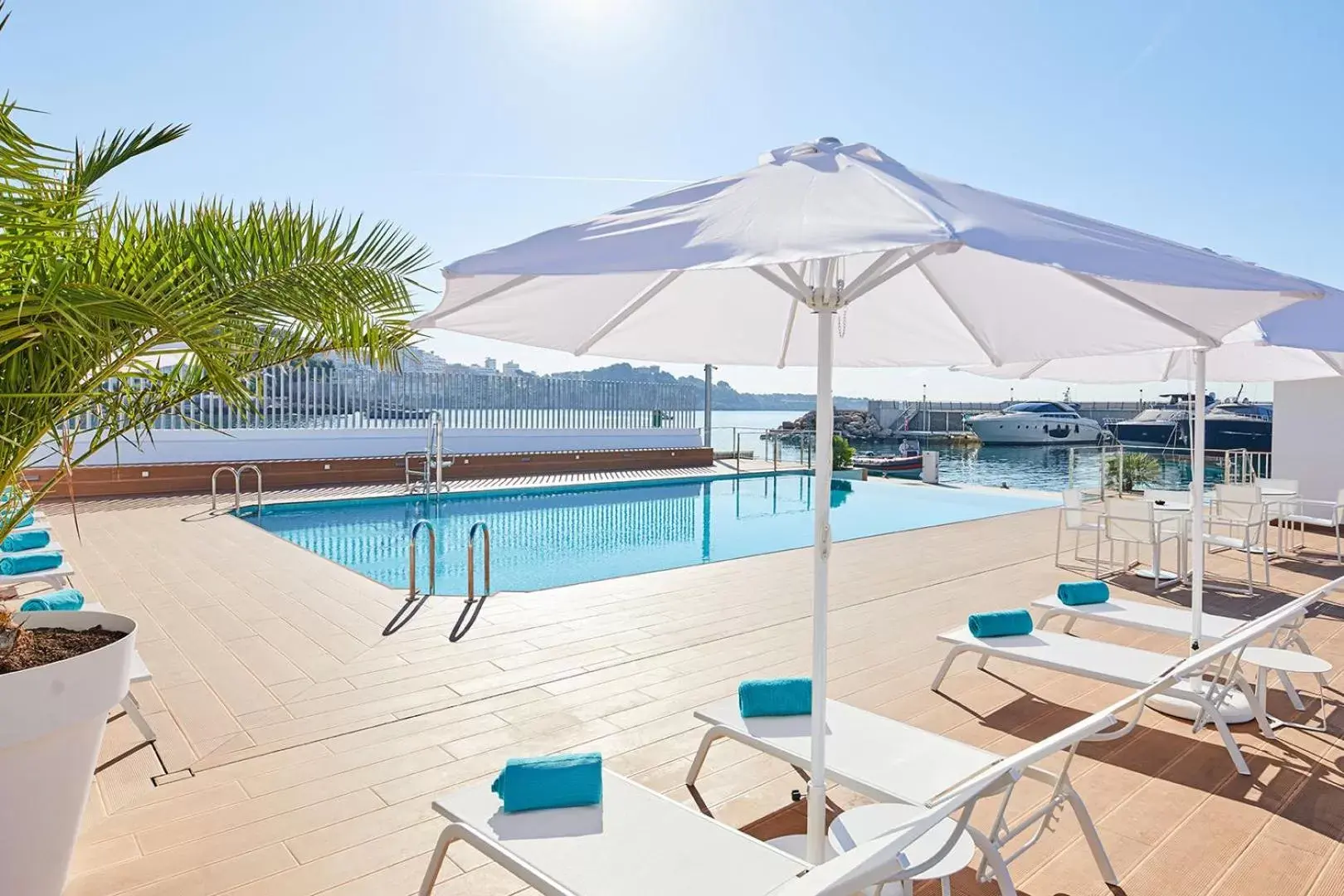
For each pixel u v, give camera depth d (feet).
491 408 56.85
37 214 5.95
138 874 8.30
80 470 39.42
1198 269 5.23
